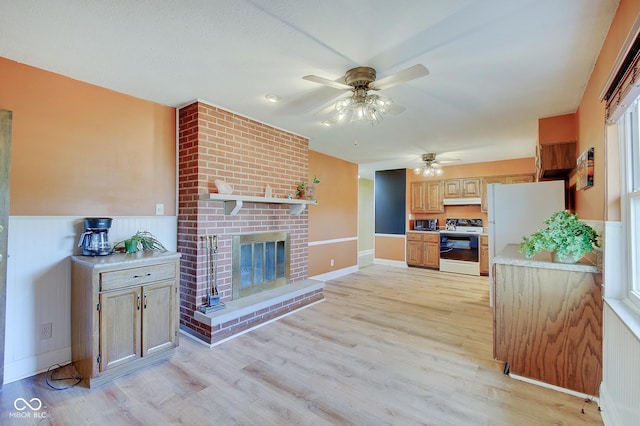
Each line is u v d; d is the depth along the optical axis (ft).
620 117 5.74
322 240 17.78
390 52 6.68
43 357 7.59
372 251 30.19
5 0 5.03
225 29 5.91
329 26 5.78
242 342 9.29
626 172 5.90
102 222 7.91
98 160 8.55
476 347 9.03
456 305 13.15
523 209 12.21
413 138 13.94
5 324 6.97
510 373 7.44
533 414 6.05
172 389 6.84
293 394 6.66
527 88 8.46
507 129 12.37
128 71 7.71
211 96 9.36
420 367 7.85
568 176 12.19
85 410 6.11
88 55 6.93
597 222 7.27
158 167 9.90
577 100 9.29
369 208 30.32
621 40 5.08
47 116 7.67
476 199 20.35
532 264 7.18
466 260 19.98
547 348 7.00
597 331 6.50
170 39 6.27
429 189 22.41
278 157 12.52
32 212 7.45
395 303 13.41
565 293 6.85
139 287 7.62
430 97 9.10
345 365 7.92
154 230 9.74
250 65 7.36
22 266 7.31
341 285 16.79
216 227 10.20
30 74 7.42
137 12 5.39
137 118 9.41
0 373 6.78
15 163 7.22
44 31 5.98
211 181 10.03
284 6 5.21
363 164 21.36
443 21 5.58
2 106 7.06
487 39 6.15
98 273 6.94
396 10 5.27
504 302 7.50
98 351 6.93
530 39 6.14
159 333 8.01
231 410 6.12
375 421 5.81
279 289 12.30
